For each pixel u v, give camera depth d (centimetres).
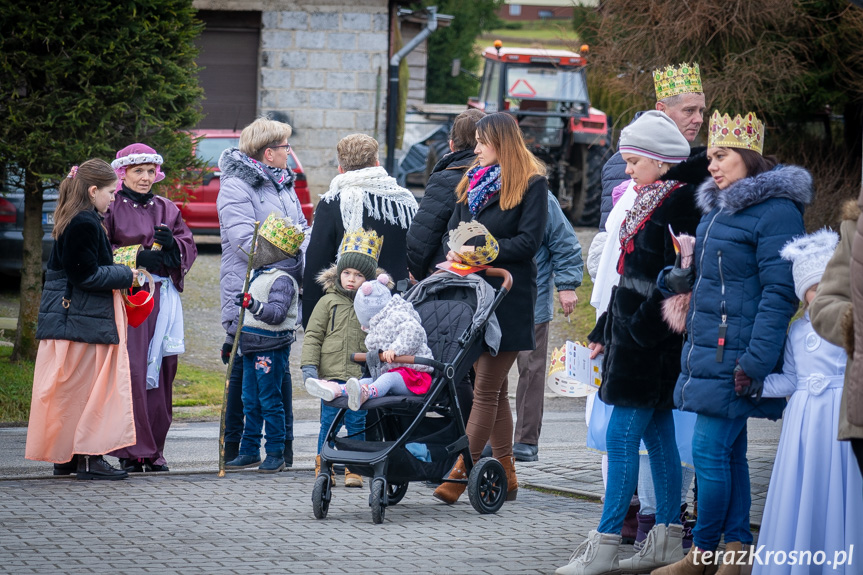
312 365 916
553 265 1105
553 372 777
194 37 1639
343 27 3145
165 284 1002
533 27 9400
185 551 731
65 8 1466
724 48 2236
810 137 2403
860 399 528
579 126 3186
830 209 2291
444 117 3597
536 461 1109
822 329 563
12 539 754
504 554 737
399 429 877
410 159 3522
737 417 634
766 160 649
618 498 692
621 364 693
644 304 686
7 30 1463
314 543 758
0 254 2055
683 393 641
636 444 696
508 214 874
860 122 2358
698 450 650
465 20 5597
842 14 2161
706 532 654
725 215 629
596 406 792
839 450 589
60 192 951
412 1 3234
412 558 722
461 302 863
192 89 1614
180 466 1066
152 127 1571
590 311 2295
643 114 721
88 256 928
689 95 816
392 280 994
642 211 698
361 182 995
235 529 794
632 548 773
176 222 1021
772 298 606
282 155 1066
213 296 2266
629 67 2330
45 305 952
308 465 1062
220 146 2575
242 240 1015
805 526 592
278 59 3141
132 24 1512
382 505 821
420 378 838
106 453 946
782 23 2241
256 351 1004
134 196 1003
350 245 928
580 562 687
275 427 1013
